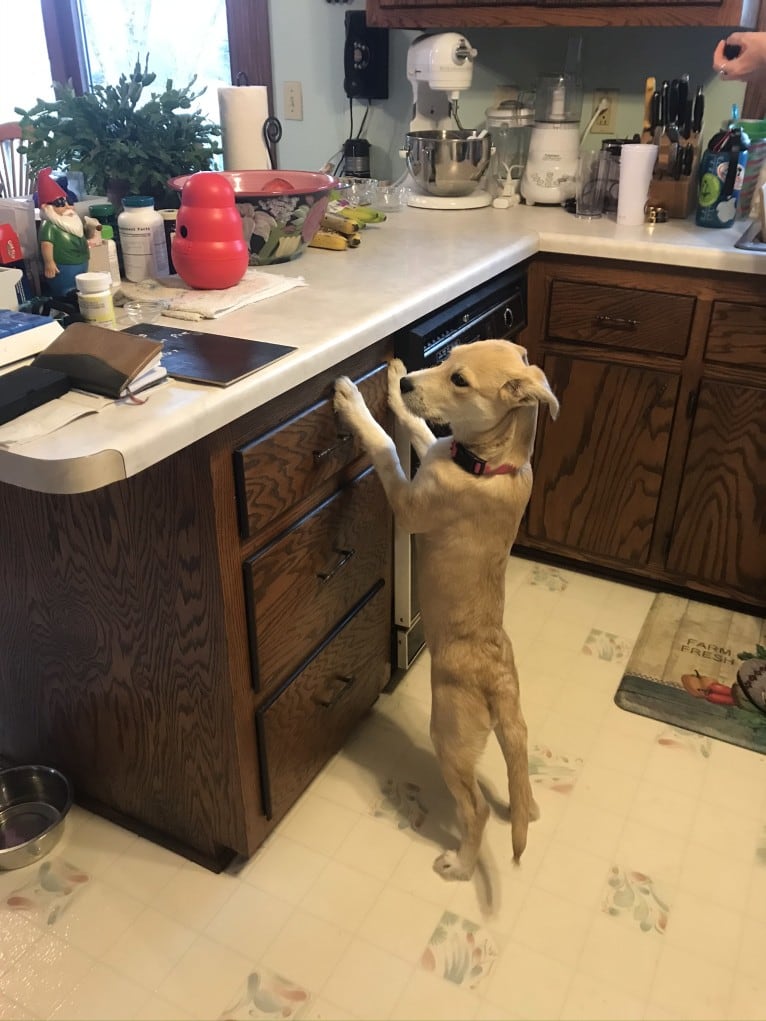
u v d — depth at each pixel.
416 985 1.32
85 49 3.02
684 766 1.73
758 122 2.00
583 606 2.22
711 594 2.21
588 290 2.01
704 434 2.02
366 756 1.75
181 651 1.30
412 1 2.10
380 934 1.39
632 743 1.78
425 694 1.91
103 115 1.64
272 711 1.39
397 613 1.82
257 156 1.97
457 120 2.33
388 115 2.55
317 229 1.74
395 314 1.42
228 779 1.38
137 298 1.45
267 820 1.49
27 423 0.96
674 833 1.58
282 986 1.31
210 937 1.38
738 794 1.66
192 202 1.43
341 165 2.65
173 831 1.54
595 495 2.22
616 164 2.13
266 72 2.66
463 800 1.42
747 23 1.98
